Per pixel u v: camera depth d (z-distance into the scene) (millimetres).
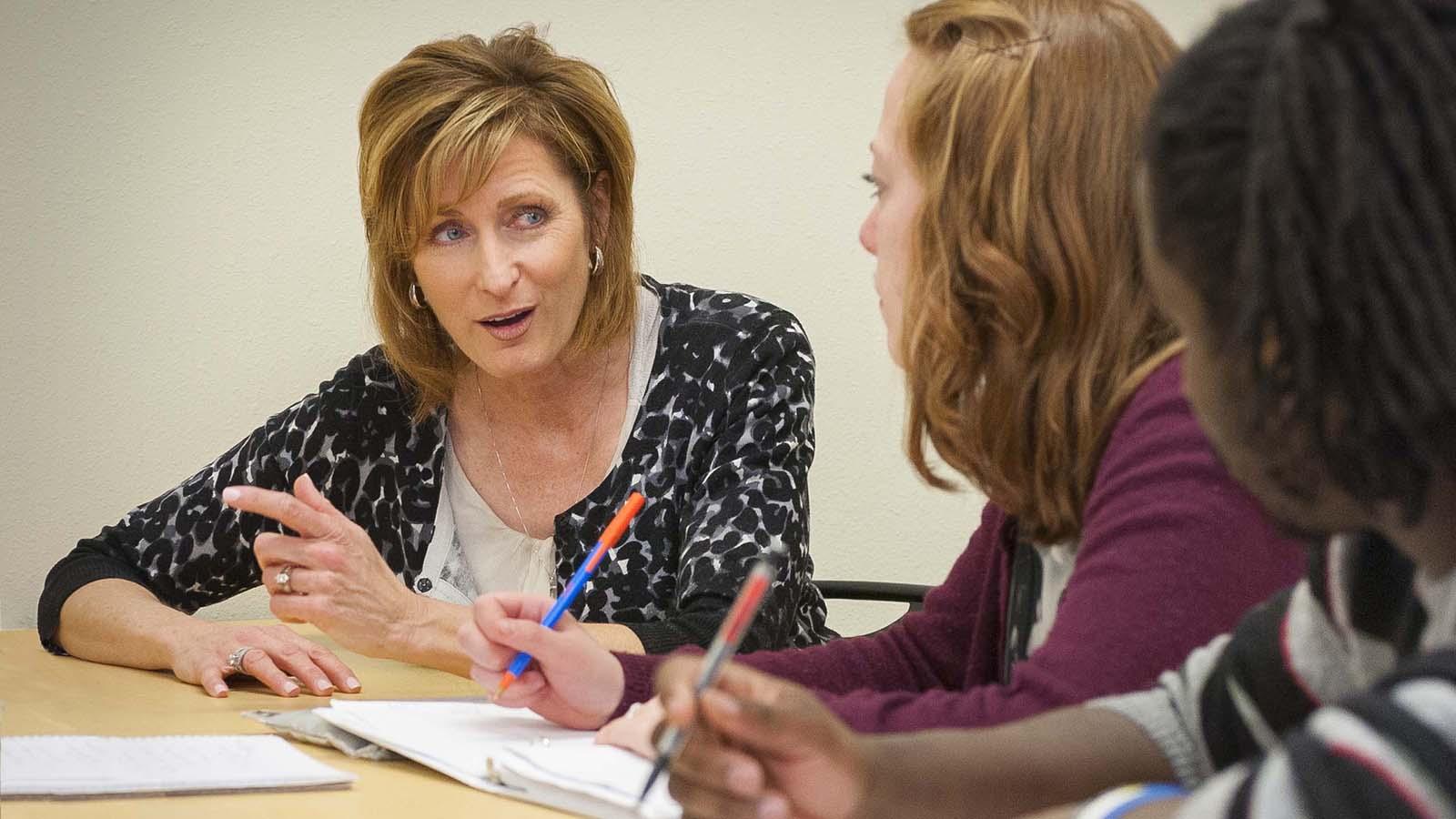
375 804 1220
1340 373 627
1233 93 658
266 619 2723
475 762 1320
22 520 2605
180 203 2650
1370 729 585
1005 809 945
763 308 2176
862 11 2852
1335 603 902
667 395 2123
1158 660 1091
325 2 2688
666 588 2086
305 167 2697
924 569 2938
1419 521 664
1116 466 1189
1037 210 1220
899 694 1208
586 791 1188
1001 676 1453
